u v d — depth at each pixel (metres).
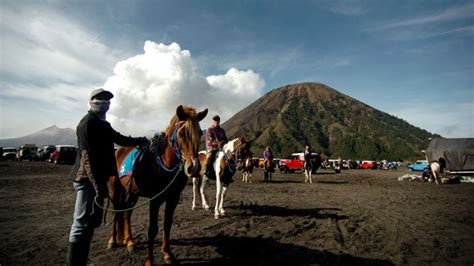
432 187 20.05
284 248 5.77
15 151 55.06
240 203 11.38
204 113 5.01
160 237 6.39
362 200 12.88
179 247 5.68
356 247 5.94
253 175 31.70
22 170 26.62
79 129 3.77
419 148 196.12
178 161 4.69
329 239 6.47
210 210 9.70
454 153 32.78
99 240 6.17
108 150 4.03
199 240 6.18
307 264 4.93
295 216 8.95
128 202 5.40
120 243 5.65
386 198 13.70
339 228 7.55
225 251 5.49
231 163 8.60
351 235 6.87
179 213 9.15
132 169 5.02
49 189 14.50
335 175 34.06
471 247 6.03
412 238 6.66
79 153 3.88
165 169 4.65
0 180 18.08
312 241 6.30
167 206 4.84
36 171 25.83
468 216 9.31
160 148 4.84
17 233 6.60
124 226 5.54
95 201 3.75
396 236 6.83
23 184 16.30
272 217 8.73
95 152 3.76
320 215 9.18
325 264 4.95
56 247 5.64
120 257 5.07
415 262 5.13
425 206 11.34
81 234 3.77
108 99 4.11
